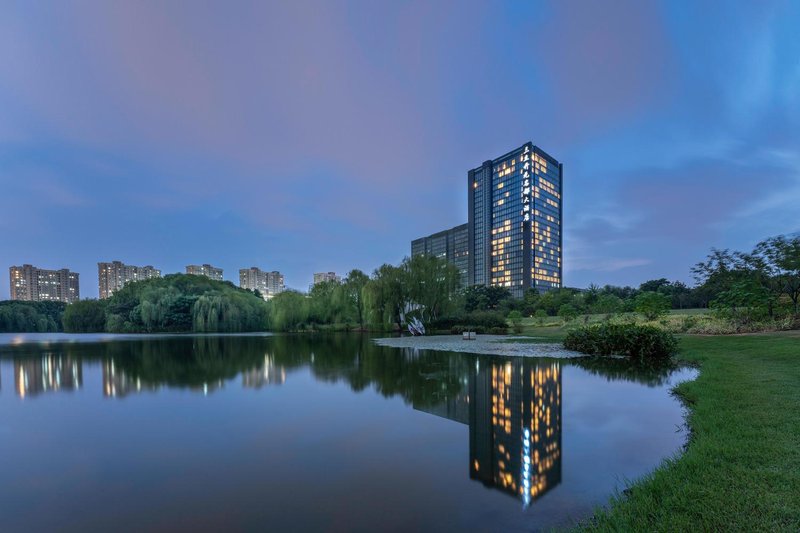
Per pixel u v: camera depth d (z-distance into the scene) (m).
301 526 3.48
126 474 4.75
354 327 45.19
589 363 13.68
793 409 5.91
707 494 3.47
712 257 25.31
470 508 3.80
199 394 9.65
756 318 20.91
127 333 51.06
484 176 128.38
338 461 5.09
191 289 61.69
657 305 25.78
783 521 2.99
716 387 7.77
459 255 142.88
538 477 4.48
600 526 3.21
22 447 5.82
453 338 29.33
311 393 9.57
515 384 10.18
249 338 33.25
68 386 11.09
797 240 20.97
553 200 124.75
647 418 6.82
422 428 6.53
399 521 3.55
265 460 5.18
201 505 3.92
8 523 3.59
